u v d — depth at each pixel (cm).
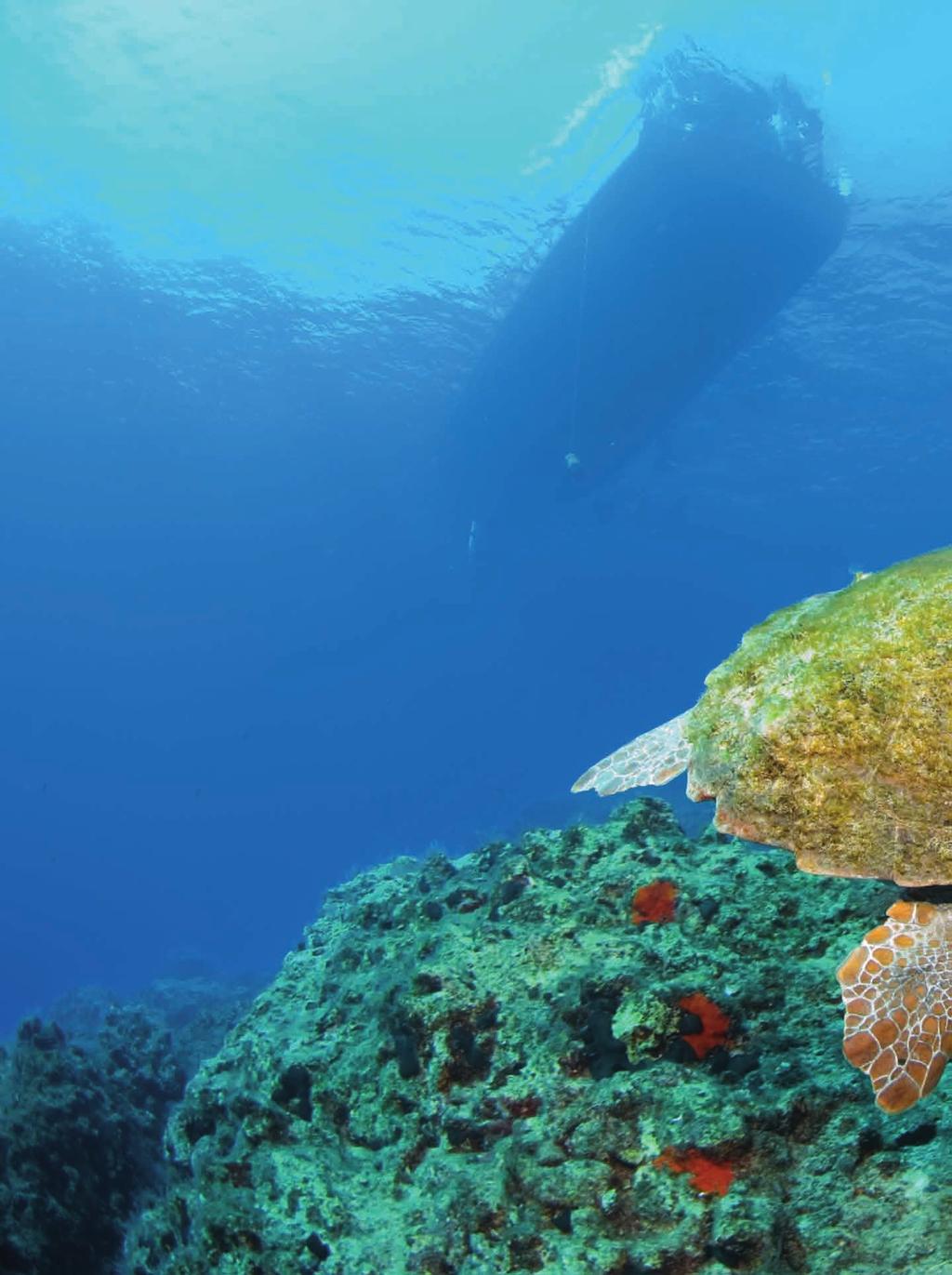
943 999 352
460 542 7725
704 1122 429
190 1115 702
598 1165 439
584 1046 504
